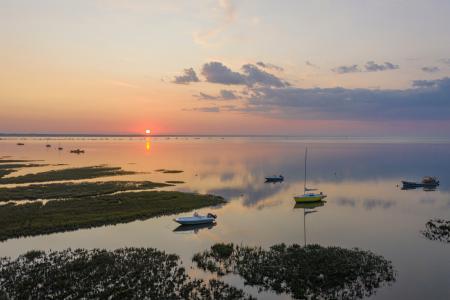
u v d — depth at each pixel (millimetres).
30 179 87812
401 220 51688
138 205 58250
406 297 27141
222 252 36031
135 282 28828
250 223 49844
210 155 184375
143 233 44188
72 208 55188
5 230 43469
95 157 163750
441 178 99375
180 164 135000
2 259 33875
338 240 41688
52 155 172250
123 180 89250
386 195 73125
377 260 33969
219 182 90250
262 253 36031
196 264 33344
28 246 38188
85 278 29266
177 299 26125
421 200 67625
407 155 193125
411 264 33719
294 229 46781
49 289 27156
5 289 27031
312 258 33969
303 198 64188
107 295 26422
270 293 27531
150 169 116062
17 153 183375
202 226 47875
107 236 42625
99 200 61438
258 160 155875
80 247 38188
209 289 27891
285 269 31547
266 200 67125
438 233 44531
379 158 170750
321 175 105438
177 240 41500
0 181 84375
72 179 89750
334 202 65688
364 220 51781
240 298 26531
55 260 33594
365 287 28594
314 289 28094
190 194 68875
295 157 175250
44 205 57156
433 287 28828
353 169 121438
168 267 32156
